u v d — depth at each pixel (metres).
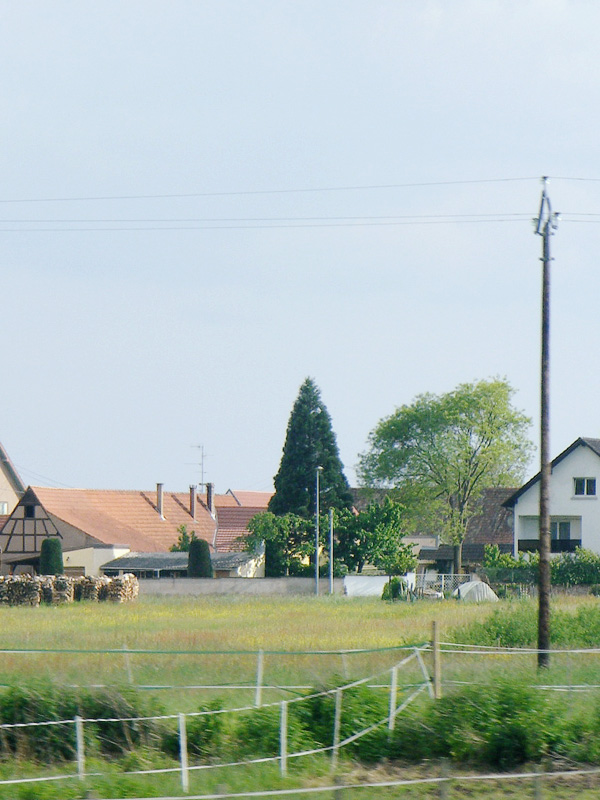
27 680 64.00
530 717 58.38
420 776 54.34
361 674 78.00
